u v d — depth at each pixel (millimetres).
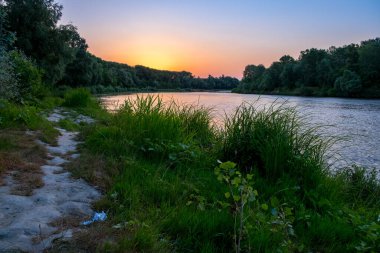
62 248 2363
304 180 4504
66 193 3557
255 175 4707
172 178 4270
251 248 2658
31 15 27734
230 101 35719
